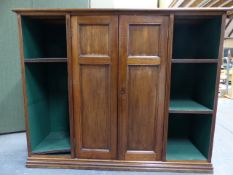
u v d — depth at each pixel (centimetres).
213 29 149
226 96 481
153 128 154
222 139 221
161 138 154
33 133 167
